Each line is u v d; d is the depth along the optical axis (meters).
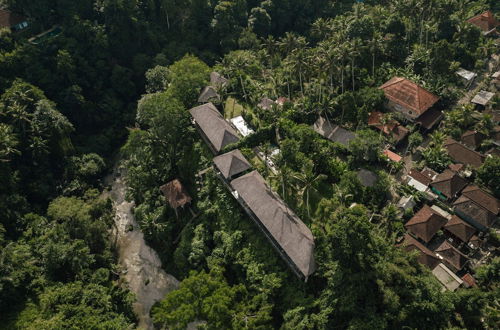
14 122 98.38
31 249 83.75
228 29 134.75
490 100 101.88
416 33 121.25
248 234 80.12
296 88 111.50
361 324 59.91
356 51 99.62
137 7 128.75
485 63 117.12
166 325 79.19
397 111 101.06
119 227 99.44
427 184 84.88
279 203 77.31
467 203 79.81
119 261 92.25
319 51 101.81
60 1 121.06
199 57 132.62
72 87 113.19
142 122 110.06
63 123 102.94
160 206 94.88
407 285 62.66
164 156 100.75
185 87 107.56
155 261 91.62
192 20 135.00
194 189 96.38
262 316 65.38
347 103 97.38
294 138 89.69
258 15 138.00
